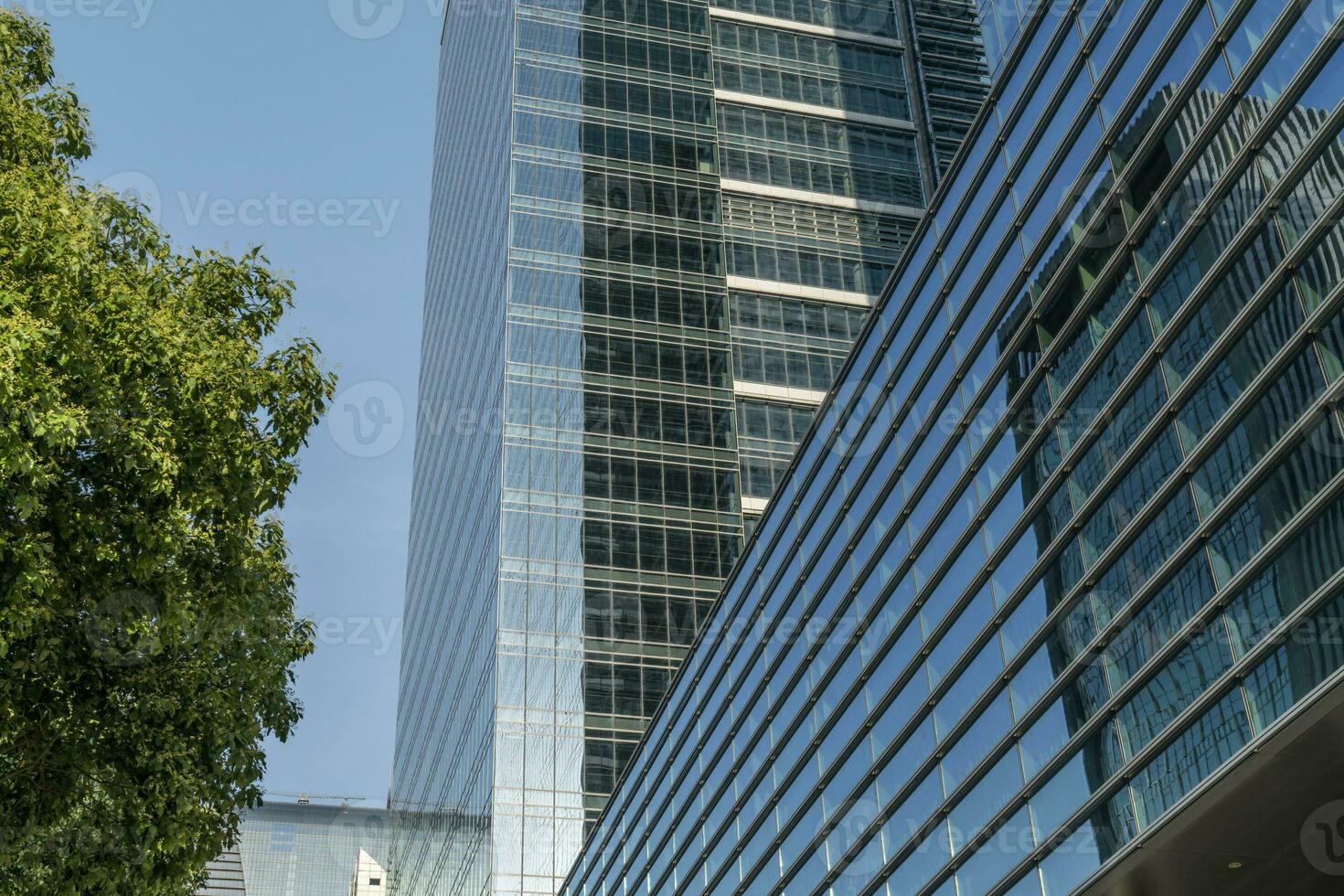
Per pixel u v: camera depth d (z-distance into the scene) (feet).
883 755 108.99
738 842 141.49
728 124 384.27
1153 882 74.90
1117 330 81.92
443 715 379.14
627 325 343.05
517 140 362.53
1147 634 74.90
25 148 63.46
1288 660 62.44
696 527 319.06
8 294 51.70
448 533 411.95
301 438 65.41
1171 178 77.56
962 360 103.40
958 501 101.55
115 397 55.31
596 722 291.17
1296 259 65.82
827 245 370.32
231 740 62.80
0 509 52.85
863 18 417.49
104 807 59.82
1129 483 79.10
